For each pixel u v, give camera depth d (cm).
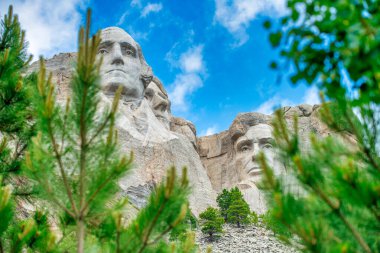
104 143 680
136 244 616
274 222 530
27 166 660
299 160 485
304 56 418
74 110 666
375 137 542
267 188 496
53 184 682
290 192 504
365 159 538
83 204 662
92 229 703
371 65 388
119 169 666
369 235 505
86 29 666
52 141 661
